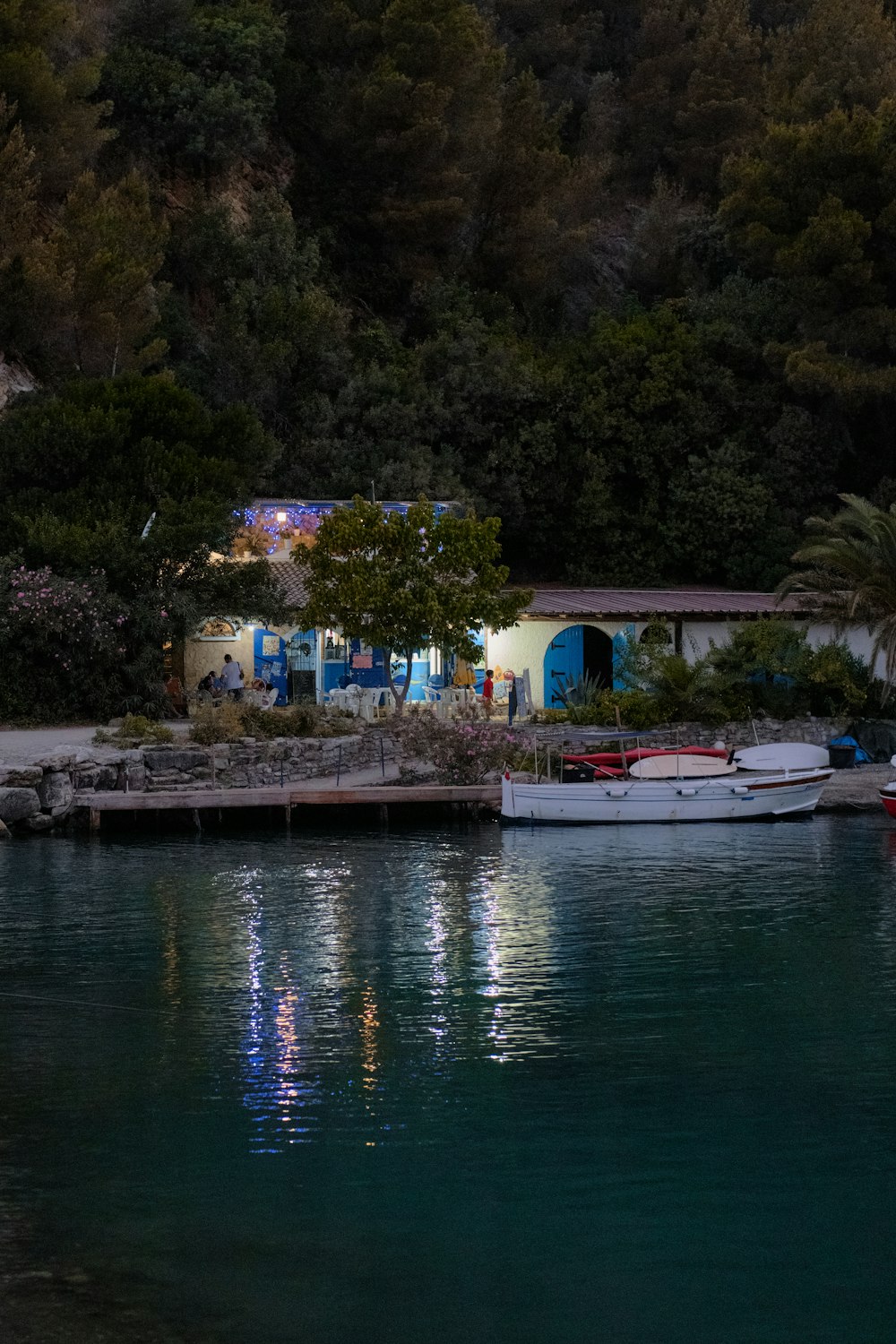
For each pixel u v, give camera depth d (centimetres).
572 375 6028
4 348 4641
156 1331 862
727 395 6047
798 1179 1086
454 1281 929
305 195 6391
